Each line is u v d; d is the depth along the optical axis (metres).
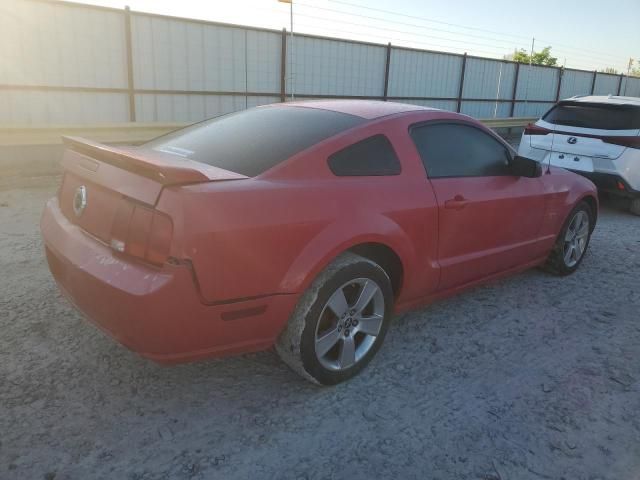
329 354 3.05
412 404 2.90
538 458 2.53
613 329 3.95
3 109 9.67
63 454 2.38
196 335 2.45
